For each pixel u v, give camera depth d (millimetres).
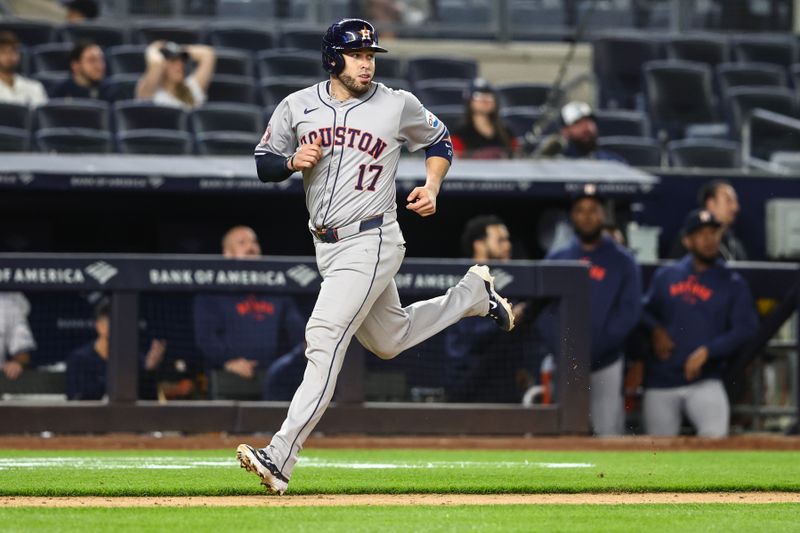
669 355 38938
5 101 47688
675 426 39188
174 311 35031
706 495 20719
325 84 19484
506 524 15859
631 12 67688
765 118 53656
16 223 42344
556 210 44219
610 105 59594
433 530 15141
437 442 34156
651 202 46125
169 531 14992
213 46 60000
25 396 34969
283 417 35031
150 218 43250
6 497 19391
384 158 19156
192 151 48188
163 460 27750
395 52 64750
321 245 19203
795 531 15477
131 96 52125
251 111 50750
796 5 67750
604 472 24797
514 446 34219
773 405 40250
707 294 38938
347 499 19312
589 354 36000
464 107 48500
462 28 66250
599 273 38188
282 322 35438
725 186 43750
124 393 34375
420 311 20203
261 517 16469
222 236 43531
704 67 57625
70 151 46156
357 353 35156
